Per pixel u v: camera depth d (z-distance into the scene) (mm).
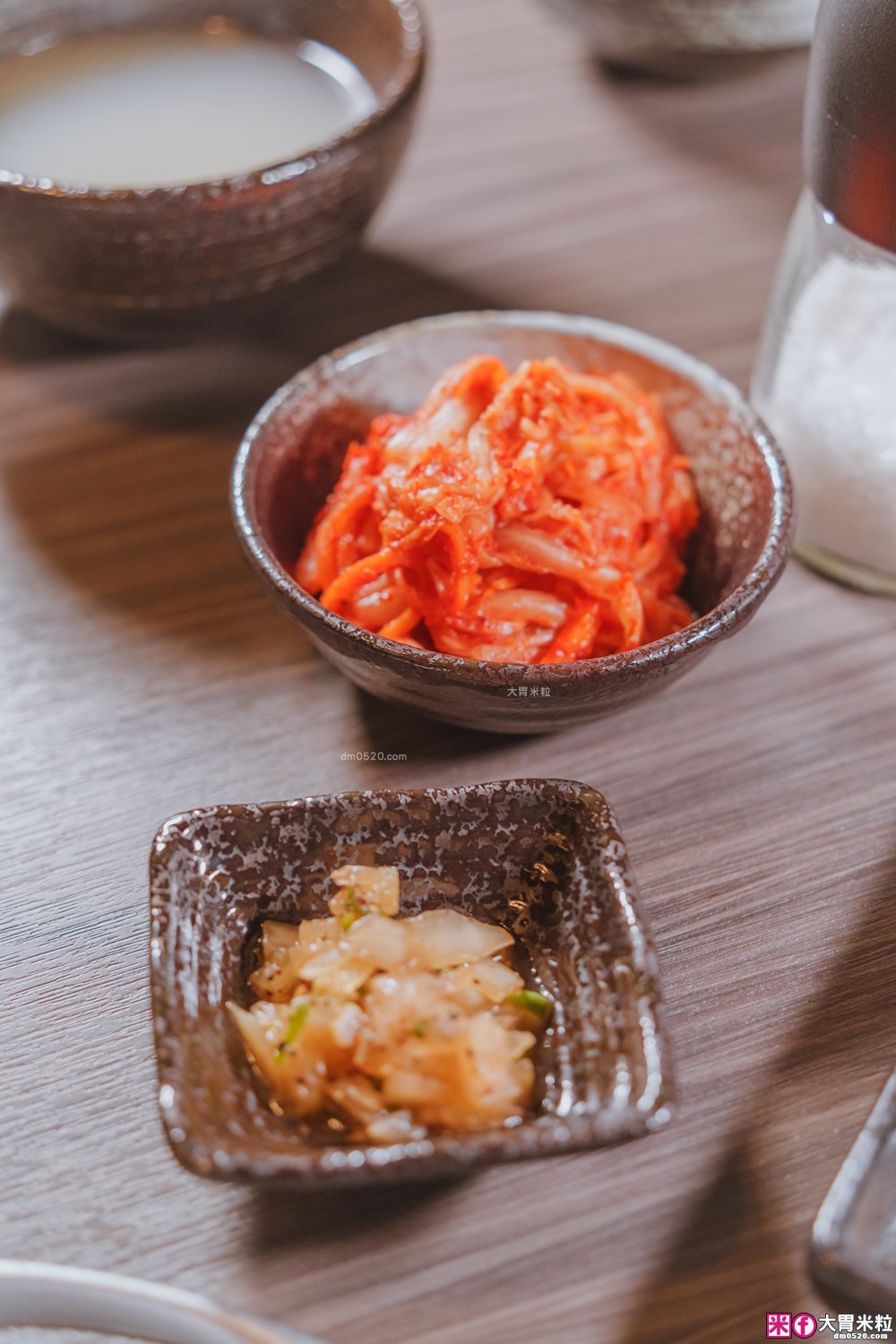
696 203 597
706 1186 391
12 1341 371
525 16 698
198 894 402
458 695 415
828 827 446
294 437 460
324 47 573
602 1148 369
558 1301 378
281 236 500
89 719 465
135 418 535
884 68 415
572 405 456
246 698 469
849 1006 416
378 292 568
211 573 496
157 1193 390
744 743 460
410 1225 386
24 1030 411
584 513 451
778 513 434
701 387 462
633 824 446
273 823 405
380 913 406
